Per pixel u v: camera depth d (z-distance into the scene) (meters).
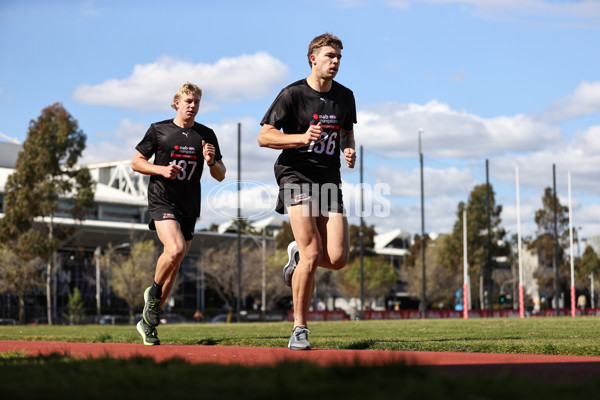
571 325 14.48
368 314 45.81
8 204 39.88
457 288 77.38
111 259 60.34
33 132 39.84
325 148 5.81
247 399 2.33
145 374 2.99
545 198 85.81
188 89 6.84
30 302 61.25
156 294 6.77
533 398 2.29
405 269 84.56
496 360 4.13
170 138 6.79
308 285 5.61
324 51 5.75
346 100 6.00
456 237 78.44
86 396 2.50
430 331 11.00
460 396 2.33
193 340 7.12
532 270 87.00
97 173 78.81
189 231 7.06
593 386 2.53
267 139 5.65
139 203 68.06
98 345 6.36
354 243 80.81
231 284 65.94
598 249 83.38
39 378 2.98
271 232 87.56
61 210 45.31
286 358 3.50
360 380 2.71
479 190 78.81
